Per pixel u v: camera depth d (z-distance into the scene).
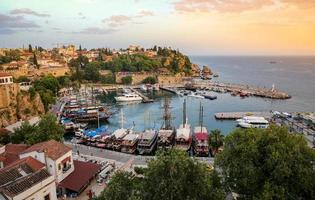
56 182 49.34
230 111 149.62
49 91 157.00
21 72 198.62
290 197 33.41
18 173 40.62
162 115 141.50
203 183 31.20
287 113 130.50
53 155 49.62
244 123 117.00
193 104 170.12
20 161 43.69
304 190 34.56
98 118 123.25
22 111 120.38
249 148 37.22
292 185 35.09
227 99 185.50
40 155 48.94
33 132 68.56
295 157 35.38
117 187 31.03
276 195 32.16
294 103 171.12
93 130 109.44
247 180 35.44
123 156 72.12
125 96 184.25
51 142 53.53
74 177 52.69
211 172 38.28
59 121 121.62
